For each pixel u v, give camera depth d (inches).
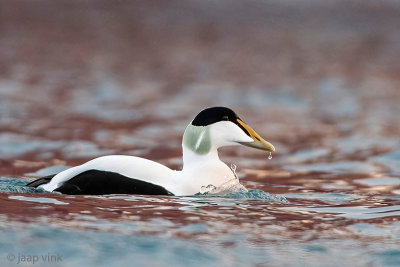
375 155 542.6
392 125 692.7
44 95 869.8
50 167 465.4
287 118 746.2
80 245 238.7
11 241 238.2
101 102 837.2
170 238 252.5
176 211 290.5
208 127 341.7
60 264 224.1
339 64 1272.1
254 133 346.6
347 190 402.3
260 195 343.6
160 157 530.3
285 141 610.9
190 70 1188.5
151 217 277.7
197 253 240.2
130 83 1030.4
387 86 1028.5
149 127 669.3
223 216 289.6
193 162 341.1
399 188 414.3
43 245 237.1
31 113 726.5
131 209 288.2
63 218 267.6
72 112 745.0
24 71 1098.7
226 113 344.5
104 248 238.5
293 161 525.7
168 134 633.6
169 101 868.0
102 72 1128.2
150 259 232.7
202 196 324.5
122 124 681.0
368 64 1273.4
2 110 734.5
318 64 1272.1
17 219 262.2
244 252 245.1
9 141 561.9
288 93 954.1
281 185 423.8
